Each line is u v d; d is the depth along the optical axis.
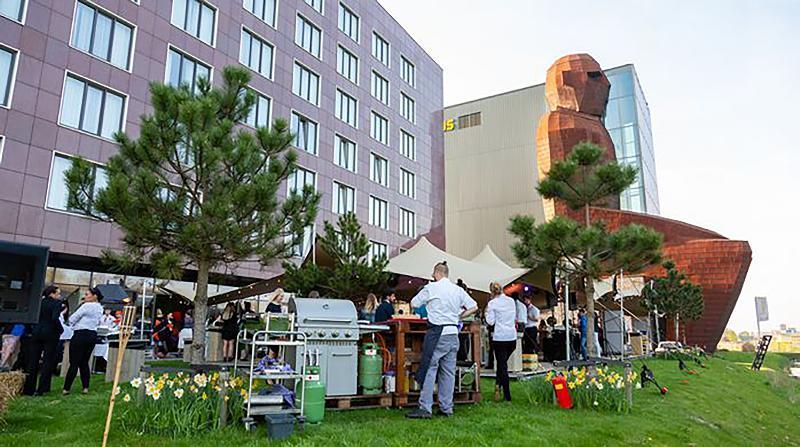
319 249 14.04
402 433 5.41
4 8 18.03
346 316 6.79
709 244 38.72
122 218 8.17
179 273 8.47
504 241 51.56
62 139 18.81
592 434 5.97
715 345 39.25
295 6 30.78
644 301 27.14
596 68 47.25
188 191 9.09
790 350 70.06
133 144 8.70
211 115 8.56
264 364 6.07
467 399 7.59
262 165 9.20
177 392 5.35
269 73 28.56
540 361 15.40
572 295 18.25
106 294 16.66
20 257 5.24
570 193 11.55
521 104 53.84
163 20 22.89
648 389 10.16
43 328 7.63
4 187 17.25
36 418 5.87
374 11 38.47
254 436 5.15
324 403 6.11
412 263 15.00
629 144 50.03
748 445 7.64
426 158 42.50
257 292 17.41
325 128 31.62
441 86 46.44
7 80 17.86
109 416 4.59
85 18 20.25
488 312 8.12
